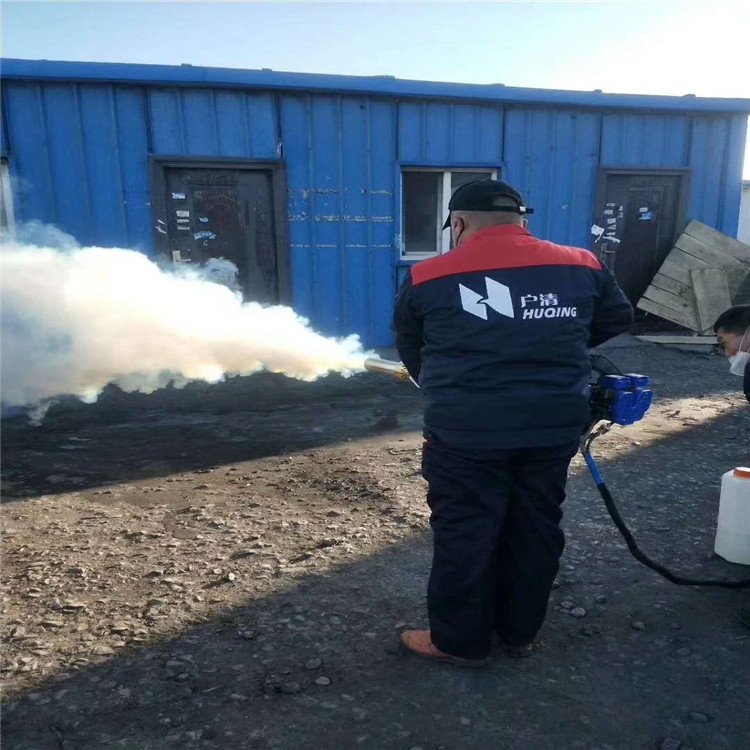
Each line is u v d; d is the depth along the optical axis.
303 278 8.22
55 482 4.26
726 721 2.13
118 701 2.20
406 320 2.34
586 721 2.13
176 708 2.17
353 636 2.57
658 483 4.15
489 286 2.17
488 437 2.15
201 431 5.39
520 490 2.32
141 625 2.62
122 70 7.17
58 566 3.10
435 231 8.81
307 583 2.96
